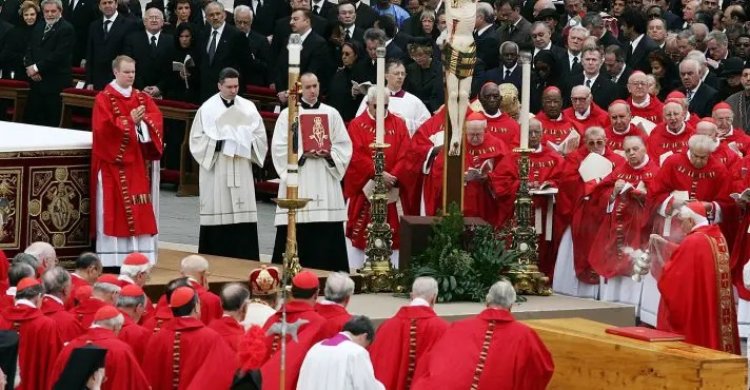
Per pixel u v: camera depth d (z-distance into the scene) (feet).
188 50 314.96
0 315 182.60
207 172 252.42
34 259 192.13
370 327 170.19
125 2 328.08
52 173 232.32
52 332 181.68
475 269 227.61
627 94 285.23
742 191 240.32
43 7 321.93
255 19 335.88
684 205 218.18
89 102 316.81
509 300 182.80
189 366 175.83
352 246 258.57
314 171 248.93
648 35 307.78
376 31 289.12
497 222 251.80
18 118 328.49
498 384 179.73
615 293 250.57
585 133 254.47
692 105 278.67
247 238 255.29
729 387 182.09
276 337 180.14
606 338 189.88
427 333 184.24
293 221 208.64
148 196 236.84
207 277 229.45
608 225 249.96
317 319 180.34
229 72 251.19
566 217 254.68
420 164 252.21
